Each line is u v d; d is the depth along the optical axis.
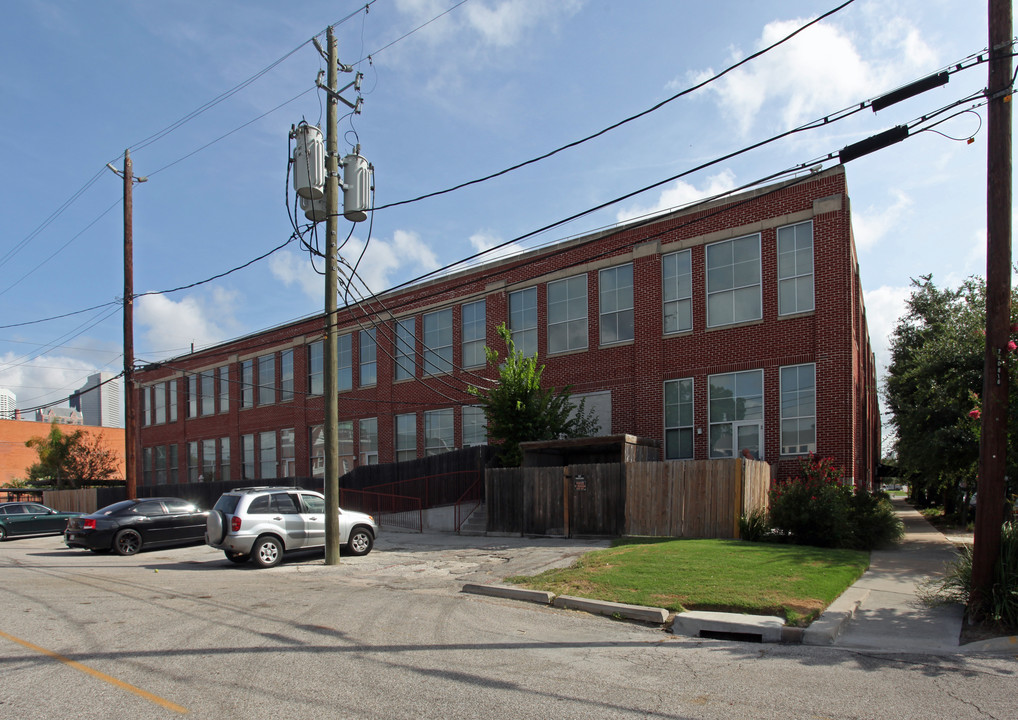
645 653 7.60
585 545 15.70
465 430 27.83
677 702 5.84
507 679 6.48
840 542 14.12
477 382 27.28
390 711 5.55
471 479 22.70
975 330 17.70
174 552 19.03
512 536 18.94
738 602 9.36
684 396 21.55
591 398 23.72
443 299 28.88
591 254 24.22
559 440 19.59
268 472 36.88
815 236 19.31
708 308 21.25
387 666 6.88
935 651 7.59
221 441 40.28
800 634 8.21
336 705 5.69
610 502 17.25
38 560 17.47
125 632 8.35
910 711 5.61
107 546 18.34
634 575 11.20
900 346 32.16
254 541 15.01
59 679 6.39
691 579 10.70
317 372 34.88
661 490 16.47
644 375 22.34
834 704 5.80
